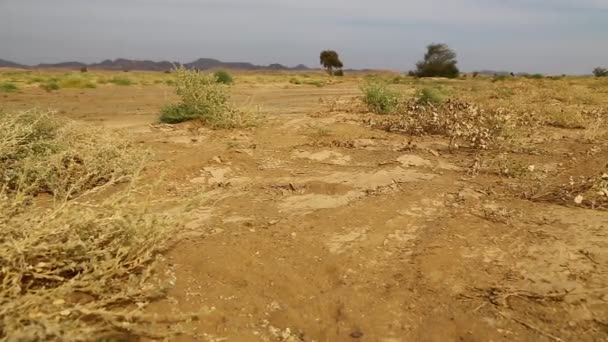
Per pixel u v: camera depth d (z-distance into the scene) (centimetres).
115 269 311
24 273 293
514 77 4219
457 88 2303
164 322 304
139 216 350
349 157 736
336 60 7662
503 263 382
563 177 618
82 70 7225
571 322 309
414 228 455
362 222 468
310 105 1470
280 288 356
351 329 313
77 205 361
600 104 1384
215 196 555
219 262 381
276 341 302
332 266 385
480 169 656
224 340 296
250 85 2738
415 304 335
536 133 912
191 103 970
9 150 510
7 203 337
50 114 688
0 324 246
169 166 639
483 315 320
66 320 269
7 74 4069
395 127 947
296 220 475
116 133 716
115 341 274
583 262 379
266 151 754
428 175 633
